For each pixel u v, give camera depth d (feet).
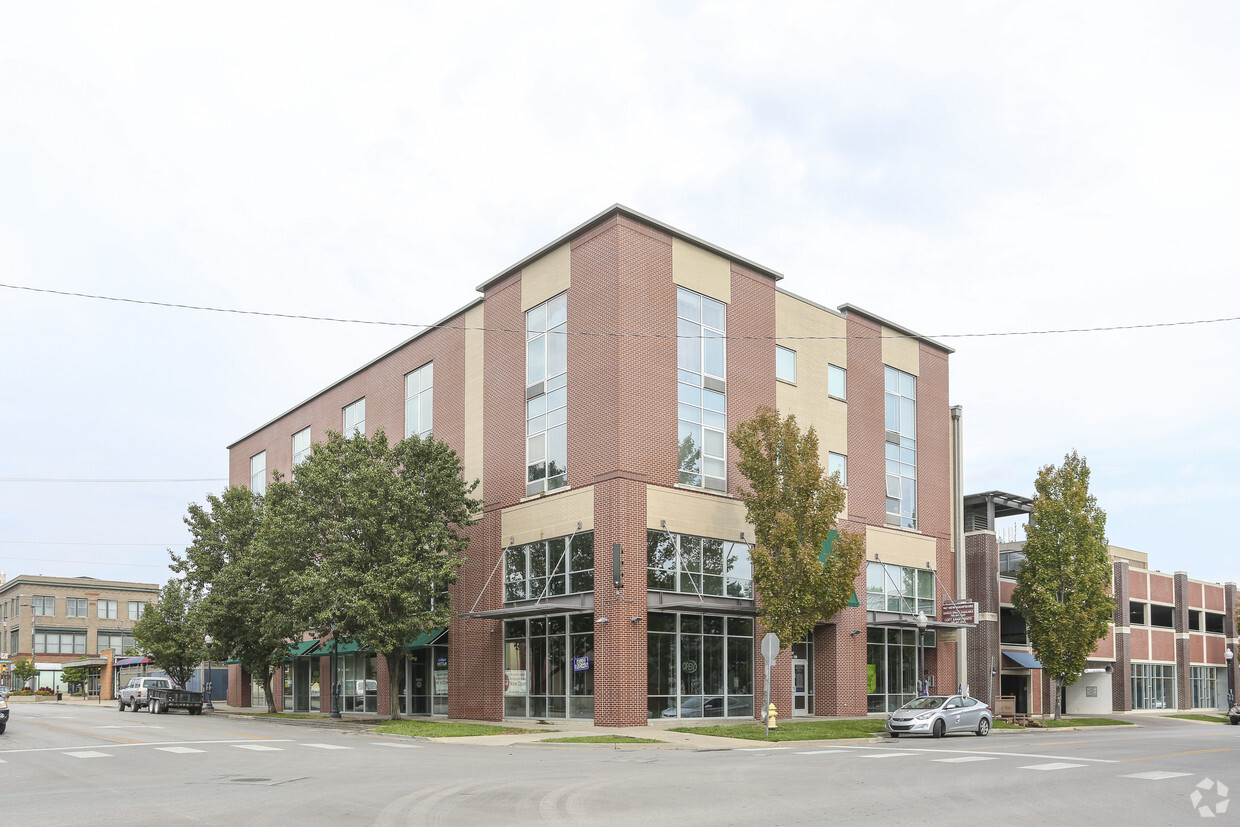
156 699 158.40
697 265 118.01
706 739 88.69
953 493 154.71
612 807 45.39
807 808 45.39
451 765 65.36
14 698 284.20
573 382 113.19
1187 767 65.92
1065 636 138.82
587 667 106.63
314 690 165.89
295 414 180.45
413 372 145.48
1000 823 41.68
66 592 337.93
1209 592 214.69
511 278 125.80
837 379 136.87
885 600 137.59
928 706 100.32
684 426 113.39
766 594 102.94
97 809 44.83
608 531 104.99
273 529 127.44
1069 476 143.95
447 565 114.73
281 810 44.27
